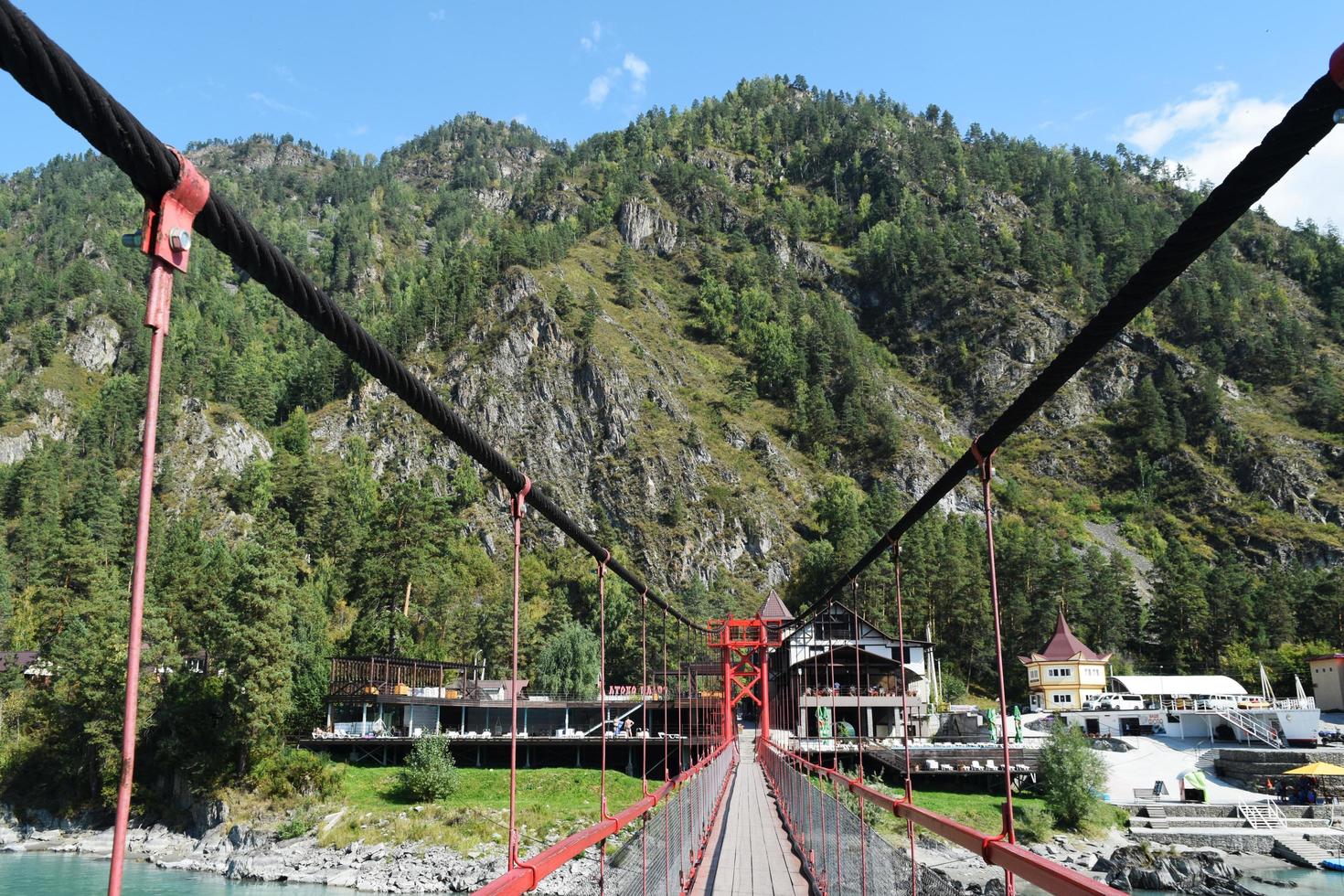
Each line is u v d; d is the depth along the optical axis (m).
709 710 48.75
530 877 4.56
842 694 52.97
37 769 48.47
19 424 159.50
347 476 135.00
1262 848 40.97
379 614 76.88
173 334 169.62
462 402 154.00
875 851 7.98
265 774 44.38
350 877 35.62
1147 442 173.50
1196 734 56.81
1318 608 93.50
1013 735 51.28
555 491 145.38
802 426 178.38
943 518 136.50
